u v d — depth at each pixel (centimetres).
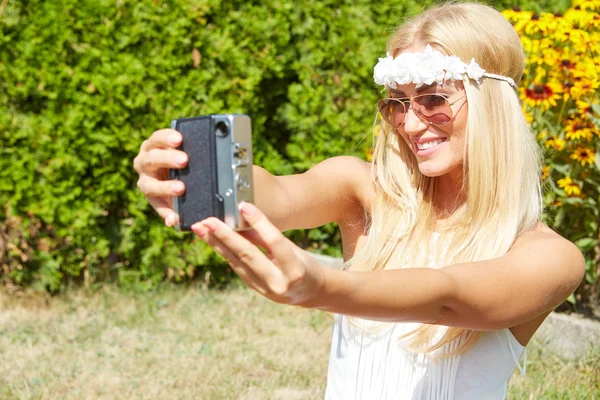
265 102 593
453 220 194
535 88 438
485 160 182
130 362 449
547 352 446
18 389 407
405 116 187
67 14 519
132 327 506
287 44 579
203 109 550
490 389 187
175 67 540
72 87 523
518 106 187
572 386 400
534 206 188
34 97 533
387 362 192
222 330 502
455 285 143
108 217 565
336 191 201
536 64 467
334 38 580
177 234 571
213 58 550
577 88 434
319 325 518
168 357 457
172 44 535
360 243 209
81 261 565
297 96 579
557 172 471
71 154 531
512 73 189
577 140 458
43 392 404
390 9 586
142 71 531
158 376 429
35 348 467
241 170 130
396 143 201
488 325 153
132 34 528
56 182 533
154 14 532
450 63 180
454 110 183
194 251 573
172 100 543
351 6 584
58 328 500
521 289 155
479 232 184
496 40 185
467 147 184
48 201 532
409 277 135
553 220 472
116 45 529
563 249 169
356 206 209
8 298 538
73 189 539
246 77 561
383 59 192
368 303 129
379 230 198
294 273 115
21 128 524
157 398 400
